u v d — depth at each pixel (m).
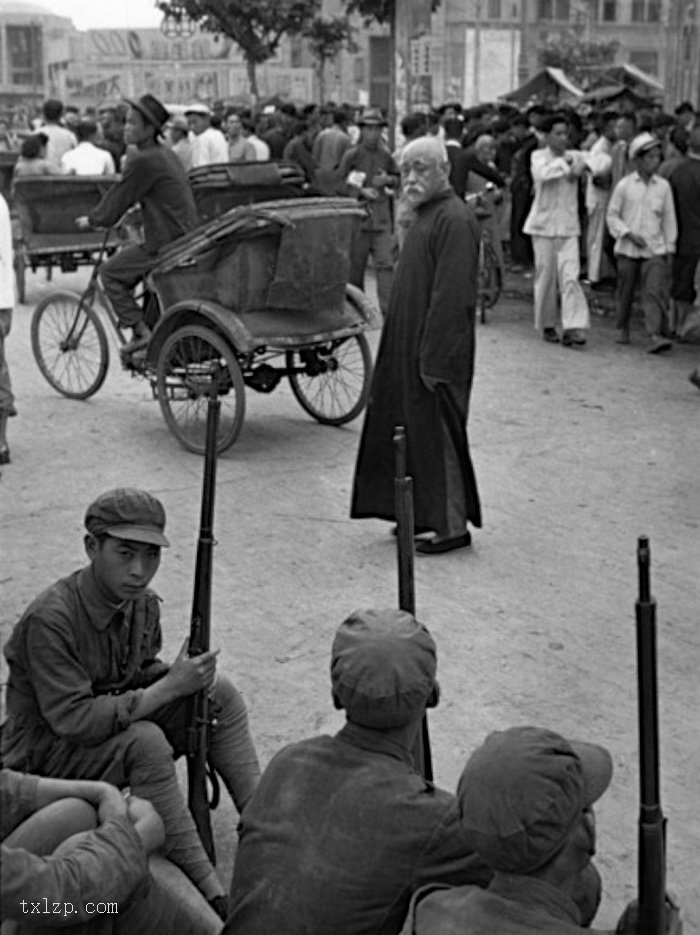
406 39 20.05
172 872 3.79
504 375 11.23
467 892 2.61
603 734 5.16
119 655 3.97
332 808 2.98
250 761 4.23
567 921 2.54
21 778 3.34
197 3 31.33
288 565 6.89
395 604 6.41
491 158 16.52
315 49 36.06
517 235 16.84
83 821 3.21
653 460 8.75
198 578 4.02
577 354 12.16
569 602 6.43
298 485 8.22
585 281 15.61
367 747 3.06
